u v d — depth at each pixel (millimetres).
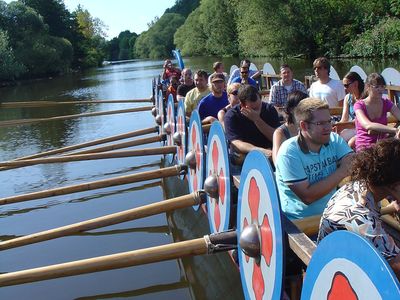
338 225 2287
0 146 13062
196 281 4867
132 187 8328
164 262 5328
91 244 5992
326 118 3074
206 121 6504
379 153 2182
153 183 8469
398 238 3160
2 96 31172
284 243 2777
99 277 5082
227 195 4277
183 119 6949
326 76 6895
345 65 26516
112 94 26625
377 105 4824
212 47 54875
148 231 6293
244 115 4945
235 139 4875
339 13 33656
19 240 5238
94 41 81500
